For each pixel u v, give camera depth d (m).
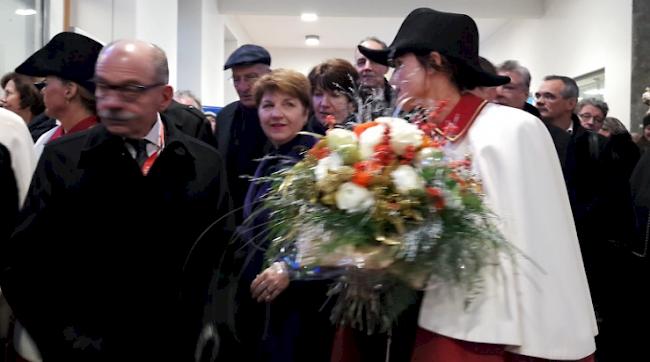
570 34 7.73
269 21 10.42
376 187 1.27
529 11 8.62
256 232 1.66
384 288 1.34
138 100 1.64
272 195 1.45
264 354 1.94
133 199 1.67
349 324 1.48
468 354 1.35
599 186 2.91
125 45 1.66
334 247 1.26
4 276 1.64
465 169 1.33
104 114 1.64
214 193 1.78
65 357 1.62
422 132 1.34
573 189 2.93
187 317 1.71
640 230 3.16
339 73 2.31
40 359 1.73
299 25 10.71
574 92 3.42
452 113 1.49
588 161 2.93
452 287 1.33
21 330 1.74
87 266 1.65
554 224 1.39
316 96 2.37
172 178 1.71
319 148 1.37
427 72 1.49
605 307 2.99
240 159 2.73
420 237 1.23
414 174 1.27
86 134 1.75
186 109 2.89
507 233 1.35
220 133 2.91
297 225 1.34
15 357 1.80
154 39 5.75
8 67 3.94
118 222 1.66
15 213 1.88
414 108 1.49
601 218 2.90
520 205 1.37
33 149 2.01
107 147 1.67
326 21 10.34
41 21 4.28
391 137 1.31
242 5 8.55
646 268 3.00
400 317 1.45
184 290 1.71
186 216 1.72
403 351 1.45
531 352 1.34
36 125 3.35
